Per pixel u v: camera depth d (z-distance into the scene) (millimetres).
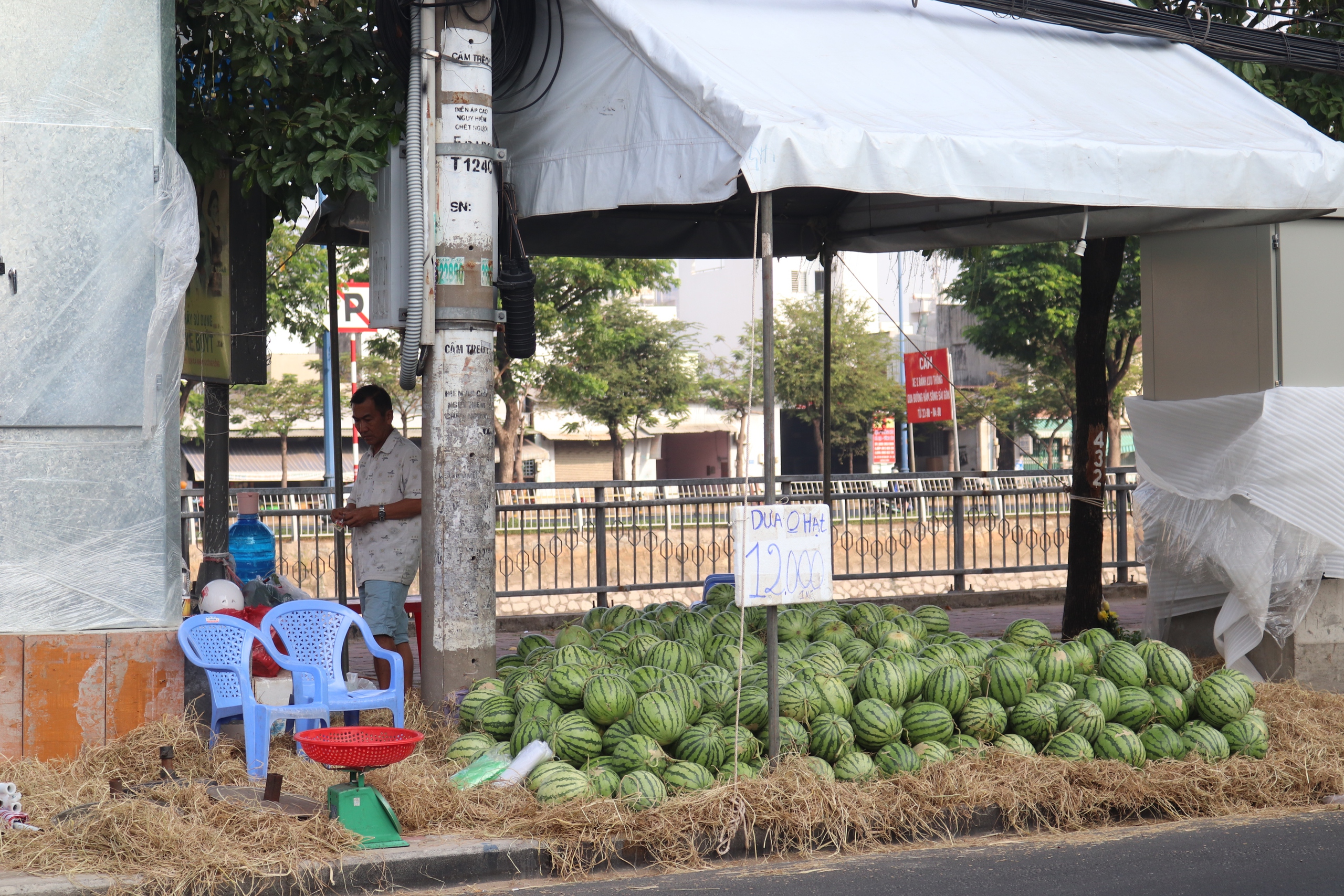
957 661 7320
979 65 7895
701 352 56812
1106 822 6566
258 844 5398
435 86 7617
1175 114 7914
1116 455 39906
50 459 6699
